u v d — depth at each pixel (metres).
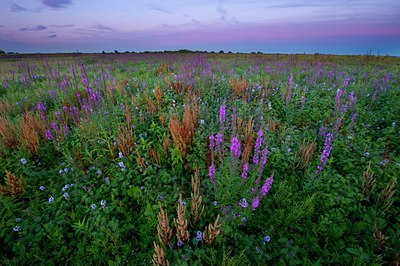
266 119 5.66
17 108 6.81
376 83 8.59
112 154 4.32
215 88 7.81
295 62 15.24
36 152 4.56
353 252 2.80
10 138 4.73
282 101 6.85
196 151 4.53
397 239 3.02
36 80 10.73
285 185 4.05
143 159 4.10
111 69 14.93
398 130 5.41
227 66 14.72
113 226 3.13
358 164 4.37
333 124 5.49
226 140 4.60
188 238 3.00
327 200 3.63
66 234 3.26
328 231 3.20
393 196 3.72
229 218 3.08
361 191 3.75
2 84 10.16
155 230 3.32
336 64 15.64
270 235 3.21
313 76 9.77
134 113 5.82
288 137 4.79
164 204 3.49
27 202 3.76
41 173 4.21
